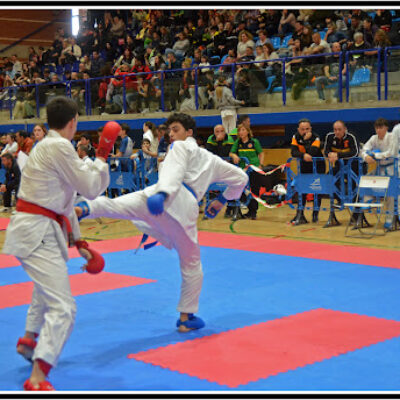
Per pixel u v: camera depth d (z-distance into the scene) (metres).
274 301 5.36
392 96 11.68
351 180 9.17
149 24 19.38
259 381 3.49
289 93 12.97
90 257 3.69
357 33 12.60
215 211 4.67
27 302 5.52
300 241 8.34
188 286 4.44
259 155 10.30
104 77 16.33
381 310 5.02
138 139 17.12
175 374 3.64
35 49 24.45
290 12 15.98
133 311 5.13
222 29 16.75
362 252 7.47
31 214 3.45
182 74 14.85
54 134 3.51
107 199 4.04
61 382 3.56
